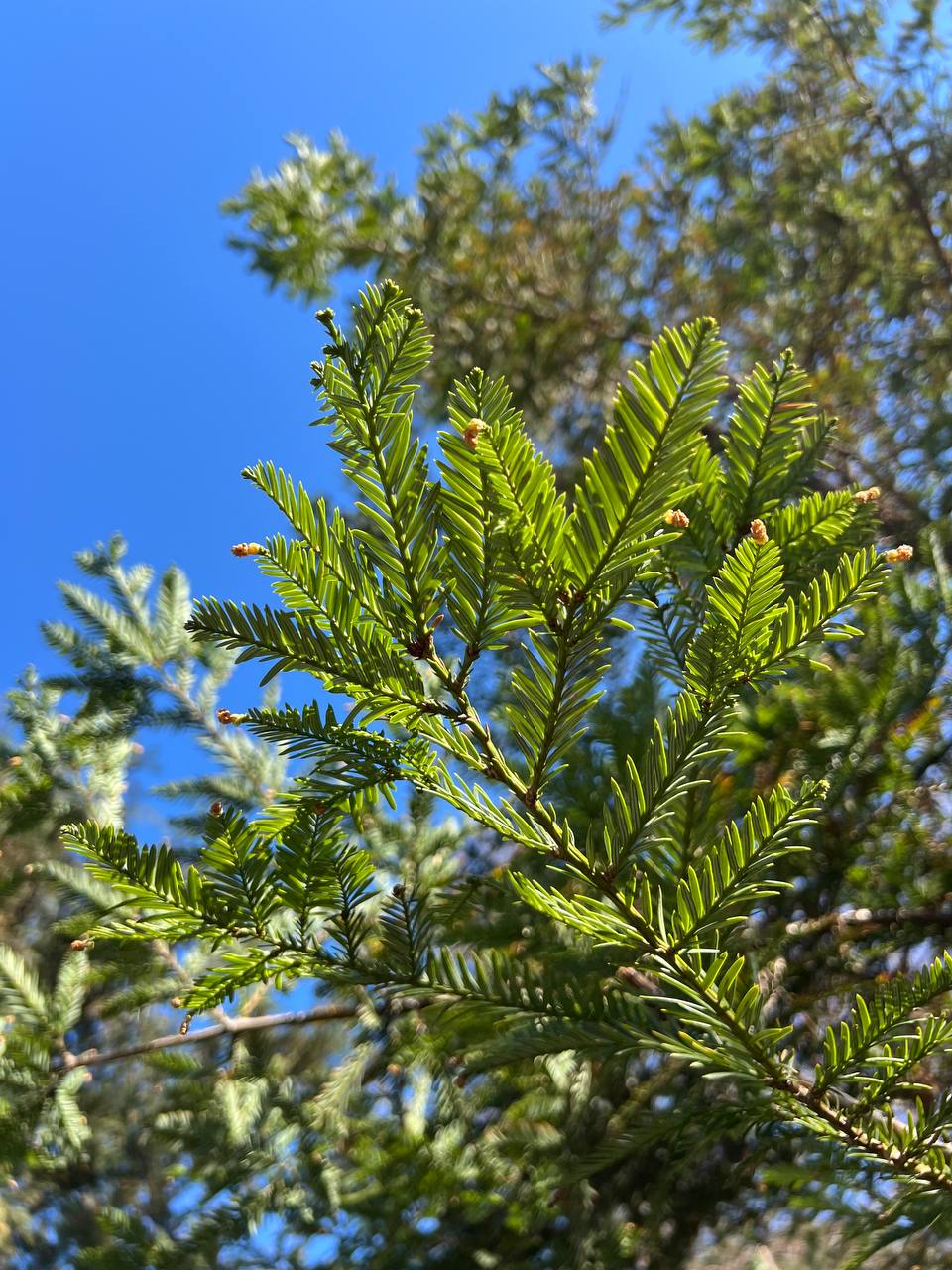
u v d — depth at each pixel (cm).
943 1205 29
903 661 58
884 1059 28
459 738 27
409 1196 68
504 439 24
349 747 28
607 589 25
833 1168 32
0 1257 103
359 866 32
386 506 25
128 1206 103
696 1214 68
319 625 26
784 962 49
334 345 24
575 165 141
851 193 126
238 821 31
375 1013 58
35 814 65
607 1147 35
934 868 56
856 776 57
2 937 81
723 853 28
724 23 133
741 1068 28
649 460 24
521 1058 34
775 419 35
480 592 26
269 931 32
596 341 130
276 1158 69
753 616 26
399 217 128
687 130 140
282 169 125
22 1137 56
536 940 49
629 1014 33
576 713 26
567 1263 67
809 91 138
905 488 104
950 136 123
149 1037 96
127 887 31
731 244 134
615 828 28
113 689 69
